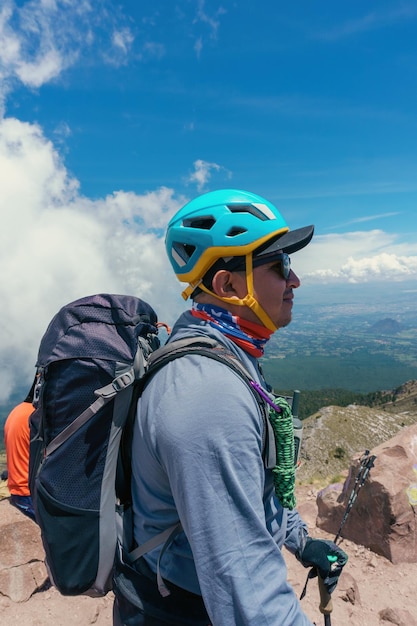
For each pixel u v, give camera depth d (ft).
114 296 4.77
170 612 4.39
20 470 11.44
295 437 4.95
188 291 5.15
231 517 3.48
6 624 11.05
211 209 4.70
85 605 11.85
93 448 4.29
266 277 4.69
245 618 3.30
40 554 12.51
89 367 4.21
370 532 15.80
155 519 4.37
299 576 13.88
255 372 4.70
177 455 3.59
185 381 3.88
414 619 12.33
